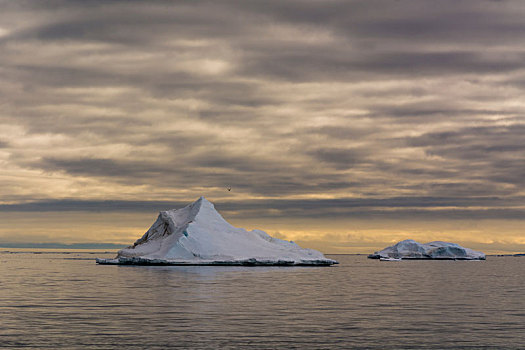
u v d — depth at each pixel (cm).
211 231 13462
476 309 4547
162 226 14388
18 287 6438
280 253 13538
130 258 13088
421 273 11256
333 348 2992
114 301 4884
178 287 6341
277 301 4972
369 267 14775
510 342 3156
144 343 3062
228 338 3206
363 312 4294
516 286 7281
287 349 2961
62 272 10012
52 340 3128
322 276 9094
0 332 3347
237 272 9725
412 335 3338
